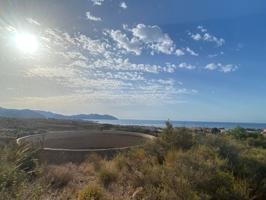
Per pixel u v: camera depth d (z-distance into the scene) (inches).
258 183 262.1
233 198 226.8
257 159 339.6
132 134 894.4
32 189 186.5
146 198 221.5
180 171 266.1
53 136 817.5
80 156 510.6
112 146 790.5
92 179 332.2
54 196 228.4
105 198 238.1
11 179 187.6
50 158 484.7
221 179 249.4
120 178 307.7
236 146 405.1
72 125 2011.6
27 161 286.2
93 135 901.8
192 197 211.6
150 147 440.5
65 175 327.0
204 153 338.3
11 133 1007.6
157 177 269.4
